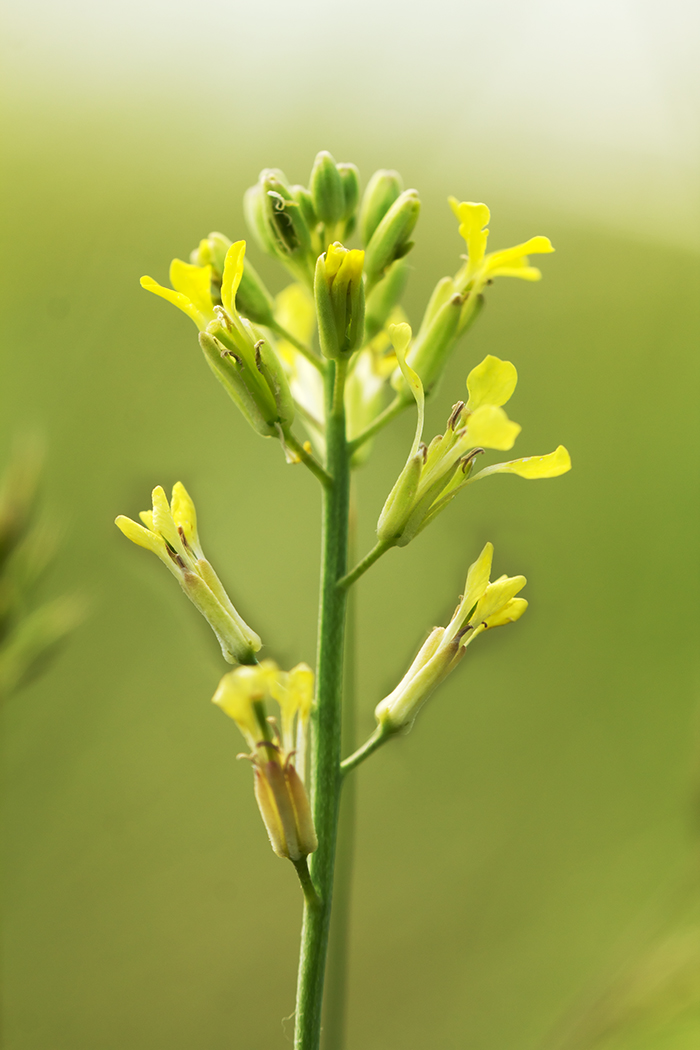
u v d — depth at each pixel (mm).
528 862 367
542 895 361
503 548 396
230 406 381
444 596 388
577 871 364
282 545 382
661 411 403
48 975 323
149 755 346
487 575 233
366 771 372
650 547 393
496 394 232
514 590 233
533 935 353
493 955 352
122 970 329
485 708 383
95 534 349
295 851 229
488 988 344
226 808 351
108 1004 324
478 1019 338
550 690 385
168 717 349
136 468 361
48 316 358
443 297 244
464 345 404
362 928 356
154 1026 325
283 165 381
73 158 365
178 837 344
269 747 226
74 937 328
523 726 382
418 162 387
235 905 344
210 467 375
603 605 392
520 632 389
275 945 344
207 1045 328
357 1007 344
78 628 338
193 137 377
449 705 381
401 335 229
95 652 342
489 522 397
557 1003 334
